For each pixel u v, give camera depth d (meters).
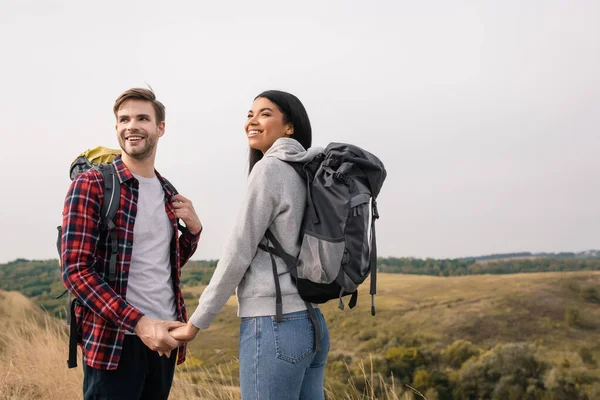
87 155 2.22
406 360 31.84
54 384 3.75
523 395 30.38
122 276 1.95
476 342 35.56
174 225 2.18
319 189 1.76
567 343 35.66
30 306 5.51
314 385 1.89
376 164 1.85
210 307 1.74
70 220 1.86
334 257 1.68
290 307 1.73
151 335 1.82
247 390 1.73
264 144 2.04
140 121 2.07
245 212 1.73
